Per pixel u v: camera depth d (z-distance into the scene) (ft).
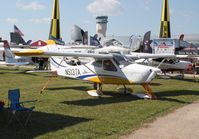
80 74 49.90
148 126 29.25
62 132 26.30
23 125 28.37
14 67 112.06
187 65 81.00
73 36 185.26
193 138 25.70
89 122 30.04
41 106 37.91
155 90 56.39
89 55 46.57
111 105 39.78
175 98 47.16
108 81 47.62
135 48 138.10
